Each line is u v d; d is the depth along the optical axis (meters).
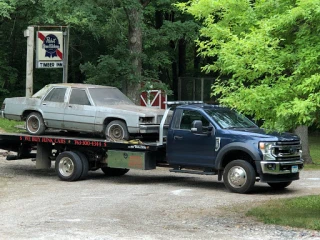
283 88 11.39
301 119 10.98
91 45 33.66
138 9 25.97
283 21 11.46
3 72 35.72
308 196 15.64
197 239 10.31
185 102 17.92
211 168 16.80
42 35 22.66
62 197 15.26
